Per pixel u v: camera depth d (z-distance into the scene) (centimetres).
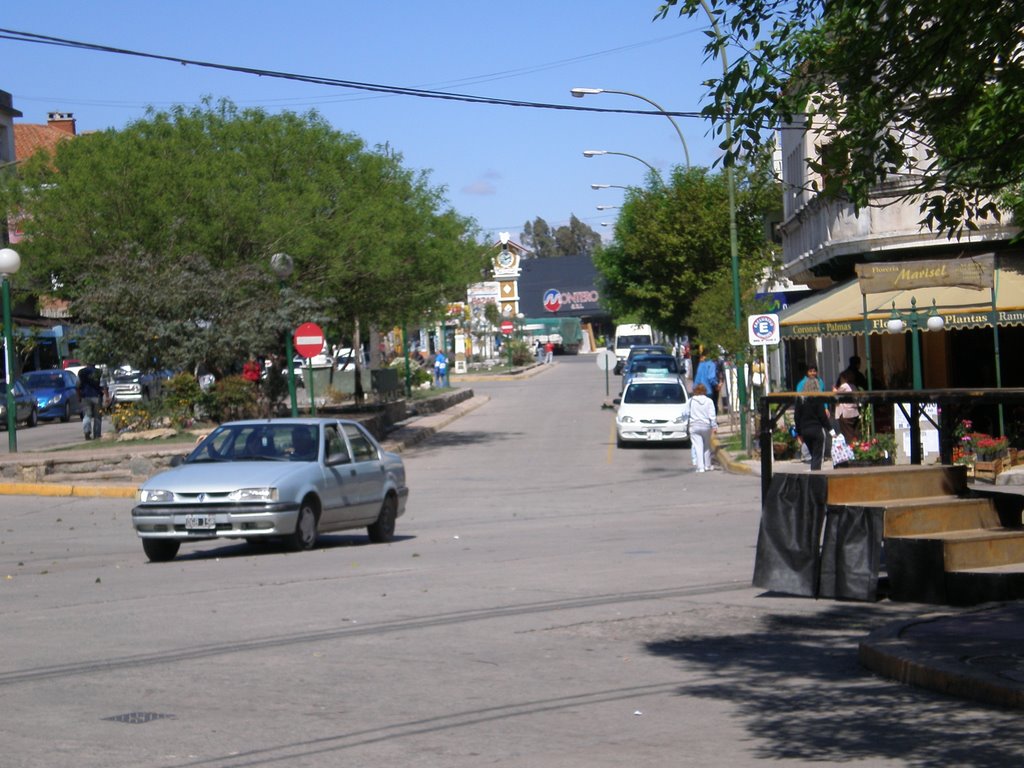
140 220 3089
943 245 2883
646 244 4997
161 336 2989
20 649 1002
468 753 690
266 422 1756
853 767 660
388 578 1367
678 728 747
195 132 3269
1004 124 1008
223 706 803
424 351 9856
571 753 690
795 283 4116
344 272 3309
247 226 3109
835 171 1069
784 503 1184
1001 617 1009
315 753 690
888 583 1192
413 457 3453
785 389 4438
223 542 1861
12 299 3697
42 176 3269
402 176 4153
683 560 1466
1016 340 3061
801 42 998
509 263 13238
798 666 921
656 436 3544
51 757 680
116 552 1747
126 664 937
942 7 942
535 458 3350
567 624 1084
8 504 2438
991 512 1209
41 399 5103
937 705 792
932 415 2417
